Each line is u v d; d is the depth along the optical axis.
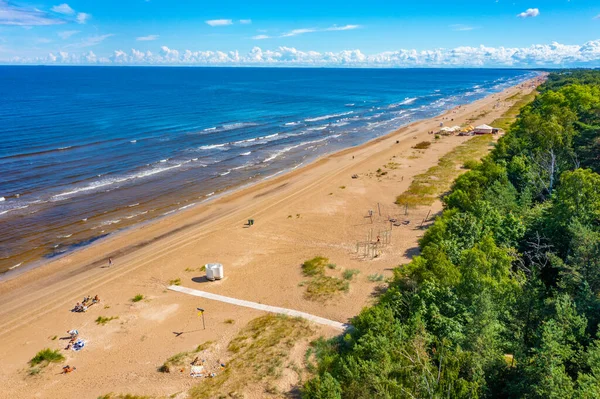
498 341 21.56
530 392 17.39
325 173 71.81
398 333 23.83
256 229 49.72
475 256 27.67
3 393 25.44
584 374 17.28
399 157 82.12
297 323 31.36
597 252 26.39
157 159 78.31
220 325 31.62
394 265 39.62
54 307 34.69
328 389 20.28
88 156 77.88
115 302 35.28
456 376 18.36
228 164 77.19
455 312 25.78
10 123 103.94
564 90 97.44
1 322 32.81
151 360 28.05
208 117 128.12
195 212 54.94
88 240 46.72
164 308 34.22
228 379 25.81
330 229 49.19
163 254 43.72
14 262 41.69
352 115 141.75
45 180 64.12
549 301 23.78
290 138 101.44
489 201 41.97
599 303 22.31
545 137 55.53
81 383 26.14
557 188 44.19
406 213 52.97
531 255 33.53
